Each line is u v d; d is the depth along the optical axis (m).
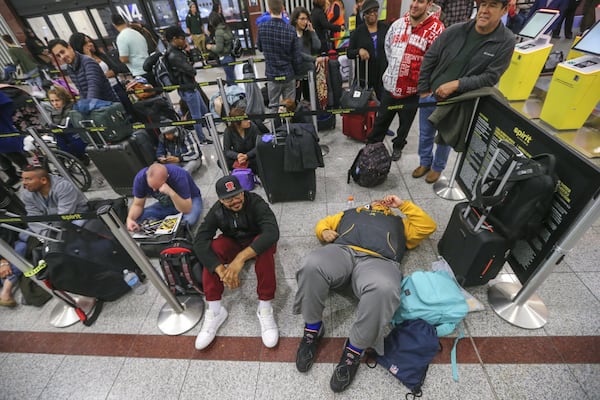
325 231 2.05
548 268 1.39
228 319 1.87
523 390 1.41
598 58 3.01
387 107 2.14
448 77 2.09
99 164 2.94
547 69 4.42
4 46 7.04
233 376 1.59
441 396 1.42
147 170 2.17
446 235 1.95
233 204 1.61
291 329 1.78
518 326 1.64
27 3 6.94
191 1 6.69
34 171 2.04
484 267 1.68
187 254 1.84
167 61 3.44
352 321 1.78
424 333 1.51
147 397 1.55
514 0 5.26
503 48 1.86
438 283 1.67
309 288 1.52
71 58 2.97
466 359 1.54
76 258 1.79
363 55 3.42
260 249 1.65
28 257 2.18
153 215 2.47
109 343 1.82
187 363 1.67
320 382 1.52
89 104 2.76
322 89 3.71
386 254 1.72
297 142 2.37
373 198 2.72
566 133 3.24
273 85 3.60
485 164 1.84
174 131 3.22
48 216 1.40
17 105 3.31
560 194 1.24
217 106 3.83
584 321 1.64
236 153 2.92
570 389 1.40
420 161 2.87
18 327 1.97
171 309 1.92
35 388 1.64
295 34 3.28
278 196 2.74
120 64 5.16
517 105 3.97
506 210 1.44
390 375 1.51
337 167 3.23
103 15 7.30
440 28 2.37
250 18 7.54
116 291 2.02
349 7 6.60
